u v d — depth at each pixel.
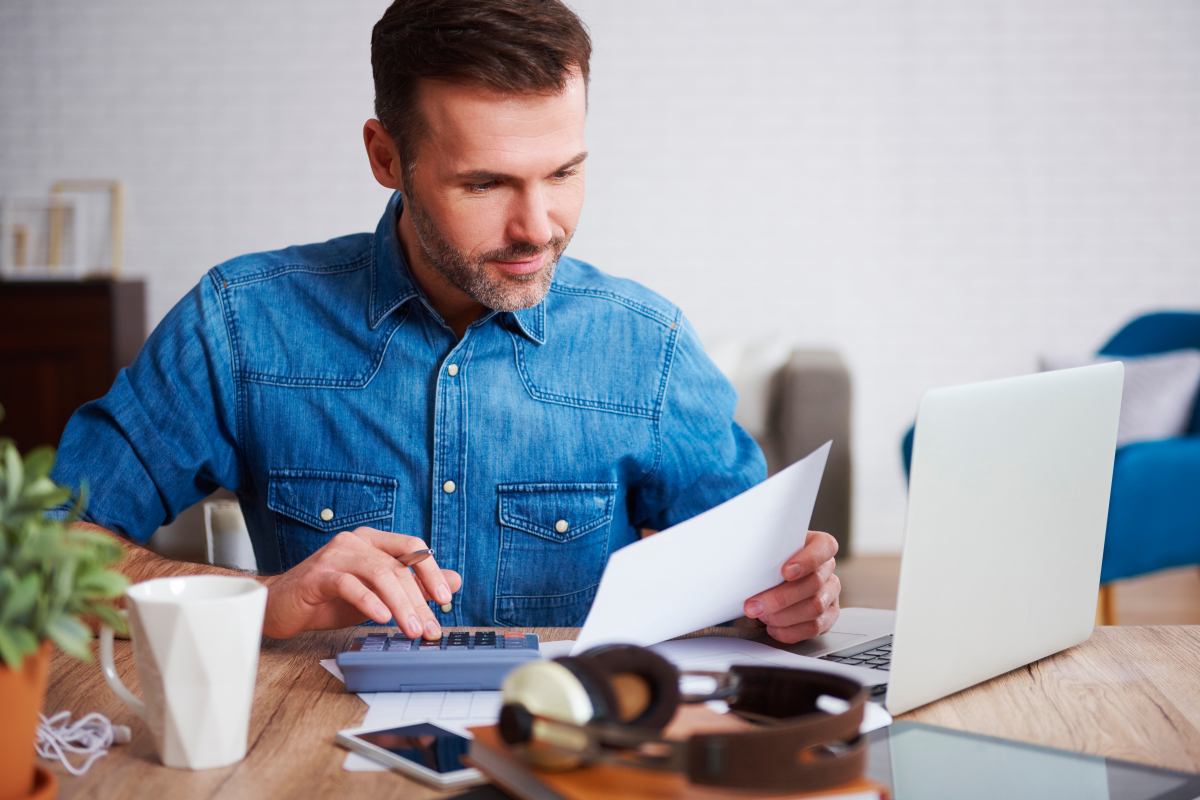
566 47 0.88
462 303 1.12
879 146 4.09
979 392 0.67
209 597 0.60
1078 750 0.62
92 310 3.80
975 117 4.05
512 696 0.50
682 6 4.08
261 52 4.14
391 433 1.12
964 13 4.02
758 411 3.44
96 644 0.84
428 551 0.81
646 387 1.18
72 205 4.16
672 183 4.14
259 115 4.17
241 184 4.19
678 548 0.68
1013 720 0.68
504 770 0.52
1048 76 4.02
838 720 0.49
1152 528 2.61
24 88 4.16
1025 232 4.08
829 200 4.12
